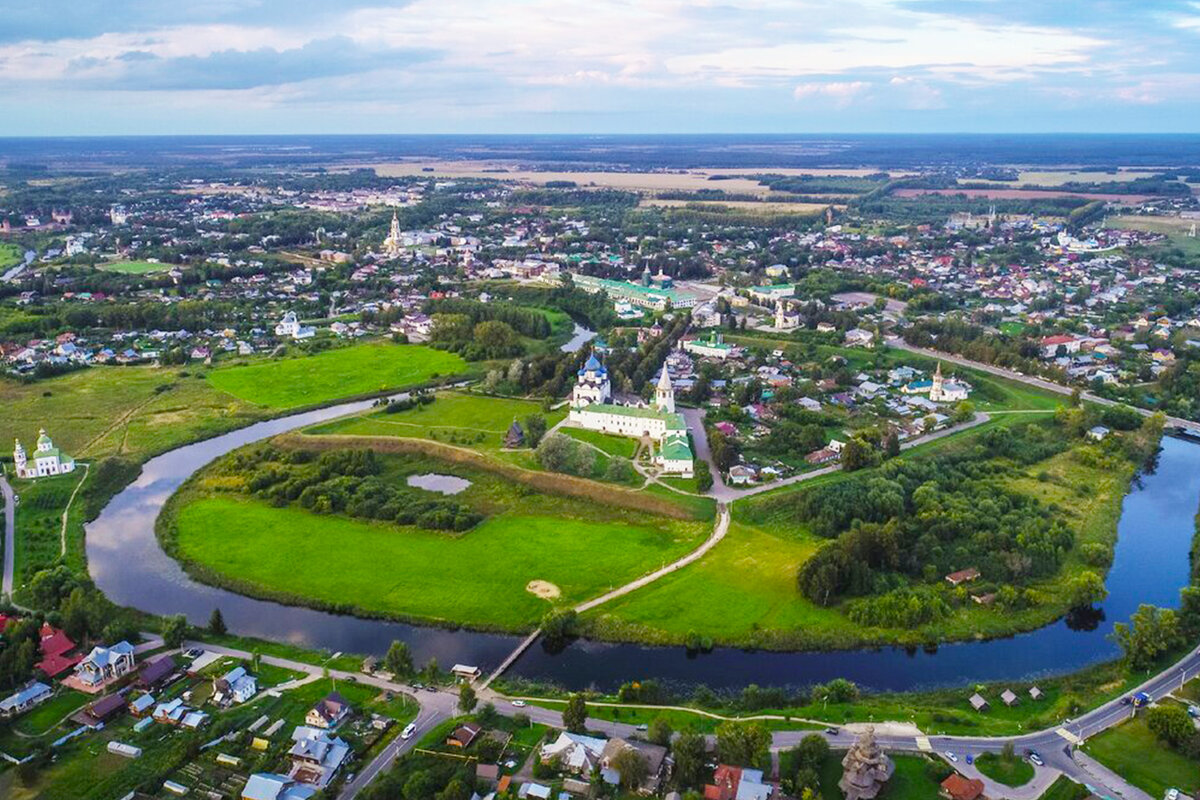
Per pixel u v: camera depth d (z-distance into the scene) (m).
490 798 188.00
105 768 199.12
